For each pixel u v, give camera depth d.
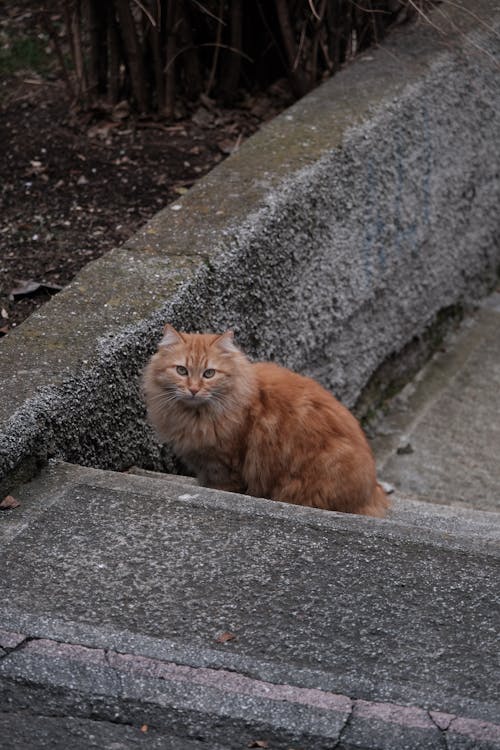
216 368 6.77
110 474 6.37
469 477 10.30
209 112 11.67
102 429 7.02
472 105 12.20
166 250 8.16
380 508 7.46
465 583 5.33
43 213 9.99
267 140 9.81
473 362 12.33
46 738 4.47
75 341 6.99
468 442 10.86
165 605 5.11
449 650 4.85
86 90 11.46
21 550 5.53
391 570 5.42
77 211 10.03
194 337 6.91
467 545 5.66
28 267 9.12
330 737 4.44
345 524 5.83
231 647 4.84
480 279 13.47
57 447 6.52
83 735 4.49
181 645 4.85
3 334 8.19
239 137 11.36
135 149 11.04
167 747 4.44
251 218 8.62
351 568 5.43
